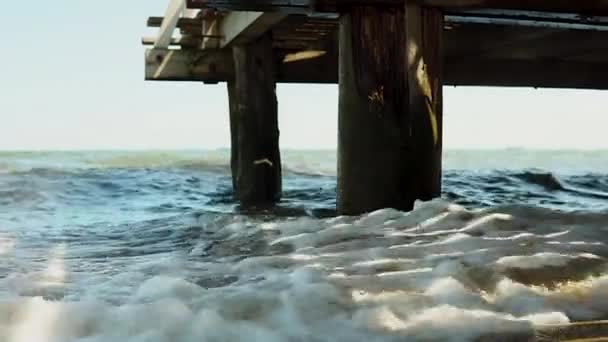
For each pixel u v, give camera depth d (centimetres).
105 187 1112
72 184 1115
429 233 372
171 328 208
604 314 228
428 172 453
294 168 1862
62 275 314
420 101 452
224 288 256
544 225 389
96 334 205
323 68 891
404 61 457
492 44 839
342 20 464
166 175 1372
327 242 364
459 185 1125
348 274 278
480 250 317
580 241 338
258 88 805
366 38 454
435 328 210
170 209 802
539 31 788
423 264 293
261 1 464
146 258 375
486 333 206
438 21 461
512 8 468
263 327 210
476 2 457
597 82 1013
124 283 283
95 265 352
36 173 1277
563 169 2105
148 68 880
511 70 981
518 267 280
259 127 805
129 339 200
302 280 263
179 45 882
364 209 452
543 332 209
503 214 416
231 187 1170
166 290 253
